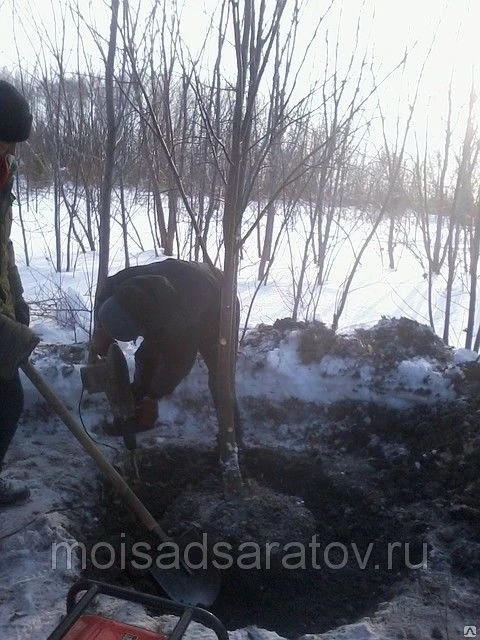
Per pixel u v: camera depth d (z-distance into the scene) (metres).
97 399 3.74
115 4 3.84
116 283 2.84
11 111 2.42
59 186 7.73
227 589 2.80
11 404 2.73
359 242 9.30
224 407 3.00
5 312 2.59
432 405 3.77
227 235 2.79
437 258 7.41
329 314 6.12
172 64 4.38
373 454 3.63
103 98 6.49
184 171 5.71
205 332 3.05
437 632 2.36
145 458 3.51
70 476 3.23
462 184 5.32
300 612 2.72
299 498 3.21
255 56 2.75
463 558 2.73
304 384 3.88
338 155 5.79
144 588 2.75
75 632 1.90
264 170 5.86
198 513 3.02
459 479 3.25
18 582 2.46
